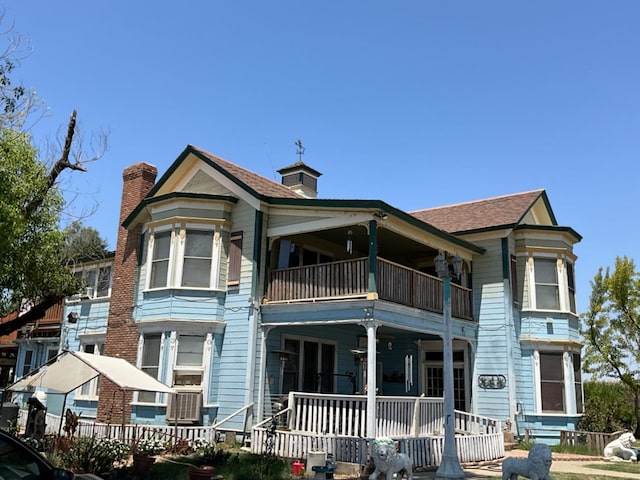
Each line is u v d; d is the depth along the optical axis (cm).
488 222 2136
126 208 2108
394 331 2050
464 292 1991
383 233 1805
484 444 1588
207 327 1677
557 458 1661
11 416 1764
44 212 1279
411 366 1981
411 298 1642
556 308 2055
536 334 2019
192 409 1603
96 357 1338
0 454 574
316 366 1847
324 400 1431
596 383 2600
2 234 1027
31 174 1189
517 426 1908
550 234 2088
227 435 1559
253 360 1611
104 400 1839
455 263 1291
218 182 1828
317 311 1556
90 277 2309
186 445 1382
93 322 2214
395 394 2128
